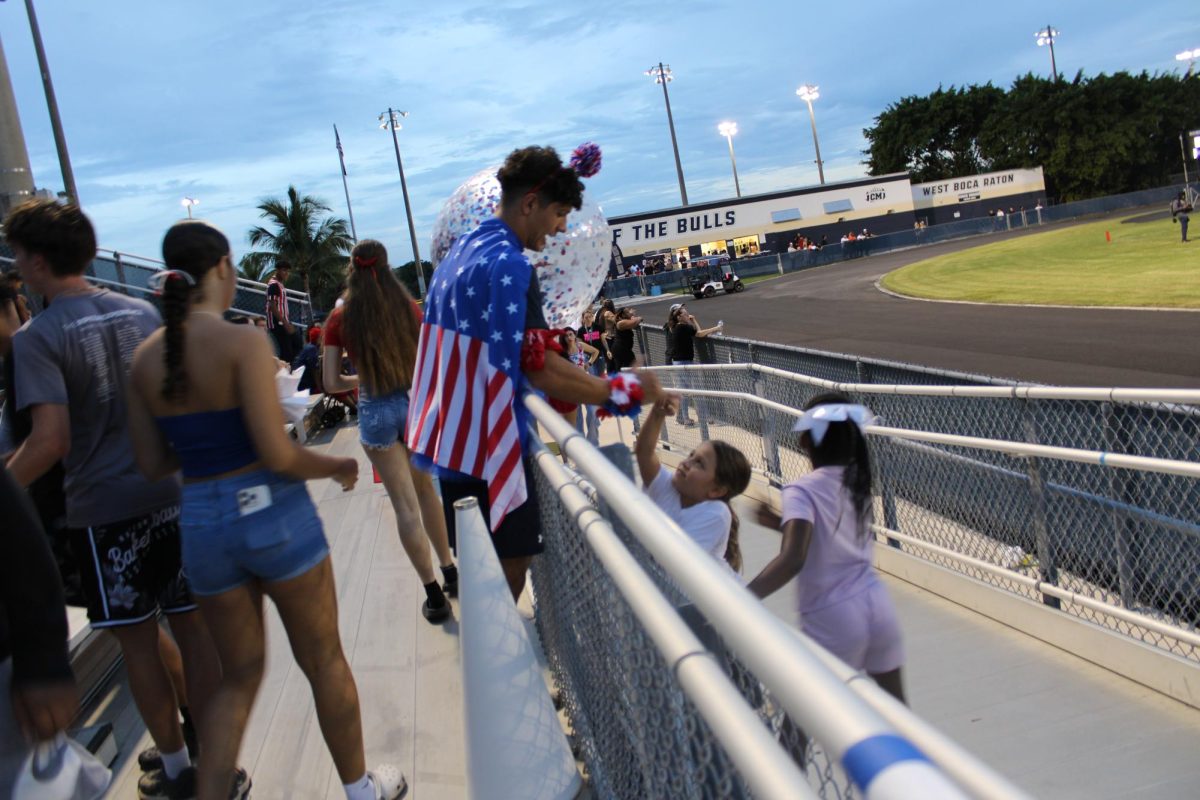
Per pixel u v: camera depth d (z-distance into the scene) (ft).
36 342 8.05
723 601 3.25
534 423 9.48
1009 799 3.46
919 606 16.75
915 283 104.22
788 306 101.65
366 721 10.66
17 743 5.14
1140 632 12.95
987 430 16.44
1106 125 233.14
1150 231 124.77
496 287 8.09
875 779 2.14
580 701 8.18
